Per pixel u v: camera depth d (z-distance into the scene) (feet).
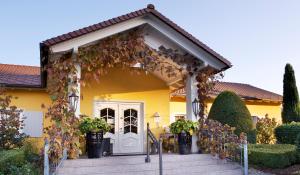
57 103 29.09
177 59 34.14
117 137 42.39
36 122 42.91
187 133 33.09
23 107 42.98
